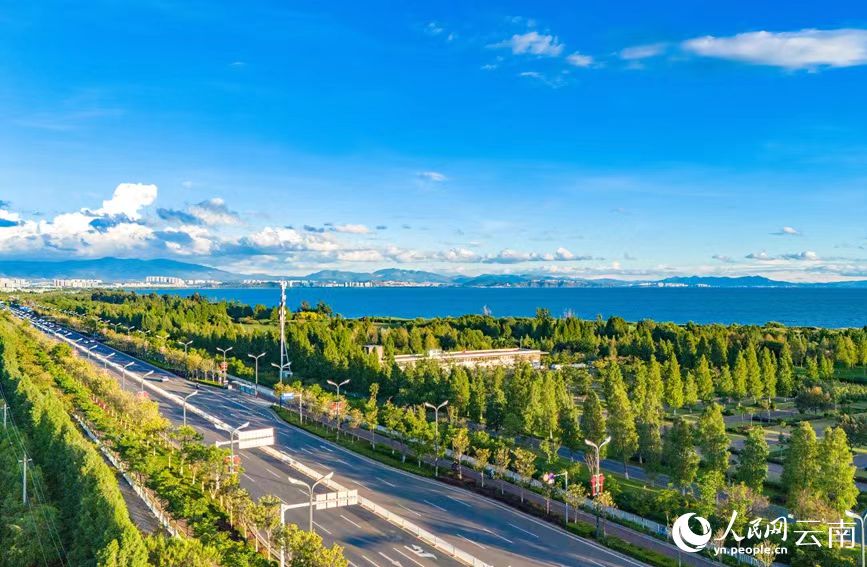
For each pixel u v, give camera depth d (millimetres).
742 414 119438
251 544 60844
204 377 155625
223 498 69312
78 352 184000
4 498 63719
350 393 133000
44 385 110812
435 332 198250
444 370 137125
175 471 76812
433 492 77938
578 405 124188
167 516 65500
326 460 90188
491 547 62062
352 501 58875
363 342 185375
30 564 54594
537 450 96375
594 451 88000
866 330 178500
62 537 57719
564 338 197625
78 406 101438
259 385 144500
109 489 58656
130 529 49438
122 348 191000
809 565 55875
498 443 85750
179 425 105625
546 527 67438
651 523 67812
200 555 49562
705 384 123375
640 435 84625
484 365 157000
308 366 148625
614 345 177875
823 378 140125
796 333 190875
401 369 132625
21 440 78438
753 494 66688
